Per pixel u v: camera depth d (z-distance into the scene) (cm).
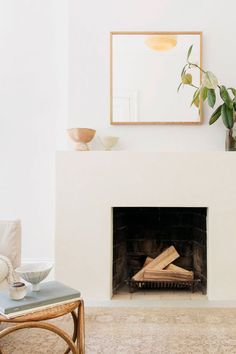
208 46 303
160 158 279
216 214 276
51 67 328
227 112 282
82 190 280
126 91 303
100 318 237
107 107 304
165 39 302
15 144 328
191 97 301
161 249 314
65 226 280
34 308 152
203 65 302
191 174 278
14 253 228
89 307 259
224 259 275
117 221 296
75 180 281
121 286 307
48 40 328
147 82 303
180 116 301
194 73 301
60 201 280
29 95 329
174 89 302
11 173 328
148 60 303
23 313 149
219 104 302
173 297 280
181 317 238
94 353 186
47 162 328
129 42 303
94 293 277
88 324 226
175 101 302
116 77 303
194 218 311
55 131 327
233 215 276
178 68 303
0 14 327
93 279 278
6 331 145
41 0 327
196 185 277
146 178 279
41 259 325
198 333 211
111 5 305
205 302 268
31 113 329
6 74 328
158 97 302
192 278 287
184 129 303
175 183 278
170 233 313
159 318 236
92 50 305
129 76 303
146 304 265
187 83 290
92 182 280
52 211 327
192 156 278
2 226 231
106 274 277
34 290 167
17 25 327
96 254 278
